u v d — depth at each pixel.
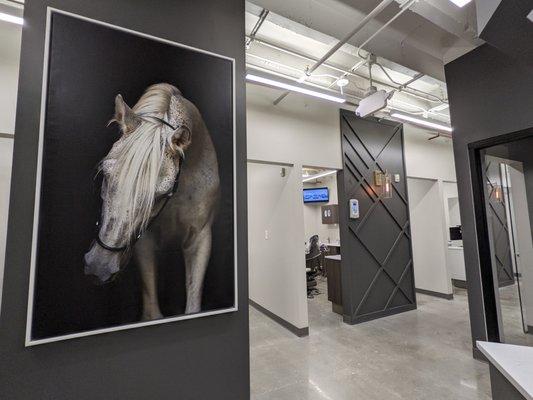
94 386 1.61
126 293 1.68
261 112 3.82
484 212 3.01
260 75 2.91
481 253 2.99
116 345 1.67
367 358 3.10
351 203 4.39
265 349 3.39
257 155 3.74
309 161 4.14
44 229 1.53
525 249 3.70
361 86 4.52
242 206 2.13
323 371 2.84
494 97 2.90
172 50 1.95
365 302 4.39
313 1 2.44
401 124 5.18
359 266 4.42
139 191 1.76
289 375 2.78
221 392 1.94
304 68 3.99
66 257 1.56
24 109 1.55
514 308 4.70
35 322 1.48
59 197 1.57
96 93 1.70
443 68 3.44
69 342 1.57
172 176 1.87
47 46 1.61
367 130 4.77
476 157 3.07
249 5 2.85
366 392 2.47
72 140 1.62
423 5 2.37
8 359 1.45
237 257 2.06
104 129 1.70
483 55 2.99
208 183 1.98
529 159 3.59
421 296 5.71
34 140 1.56
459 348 3.30
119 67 1.78
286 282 4.12
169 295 1.80
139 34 1.85
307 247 7.42
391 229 4.85
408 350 3.28
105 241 1.65
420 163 5.52
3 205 3.29
